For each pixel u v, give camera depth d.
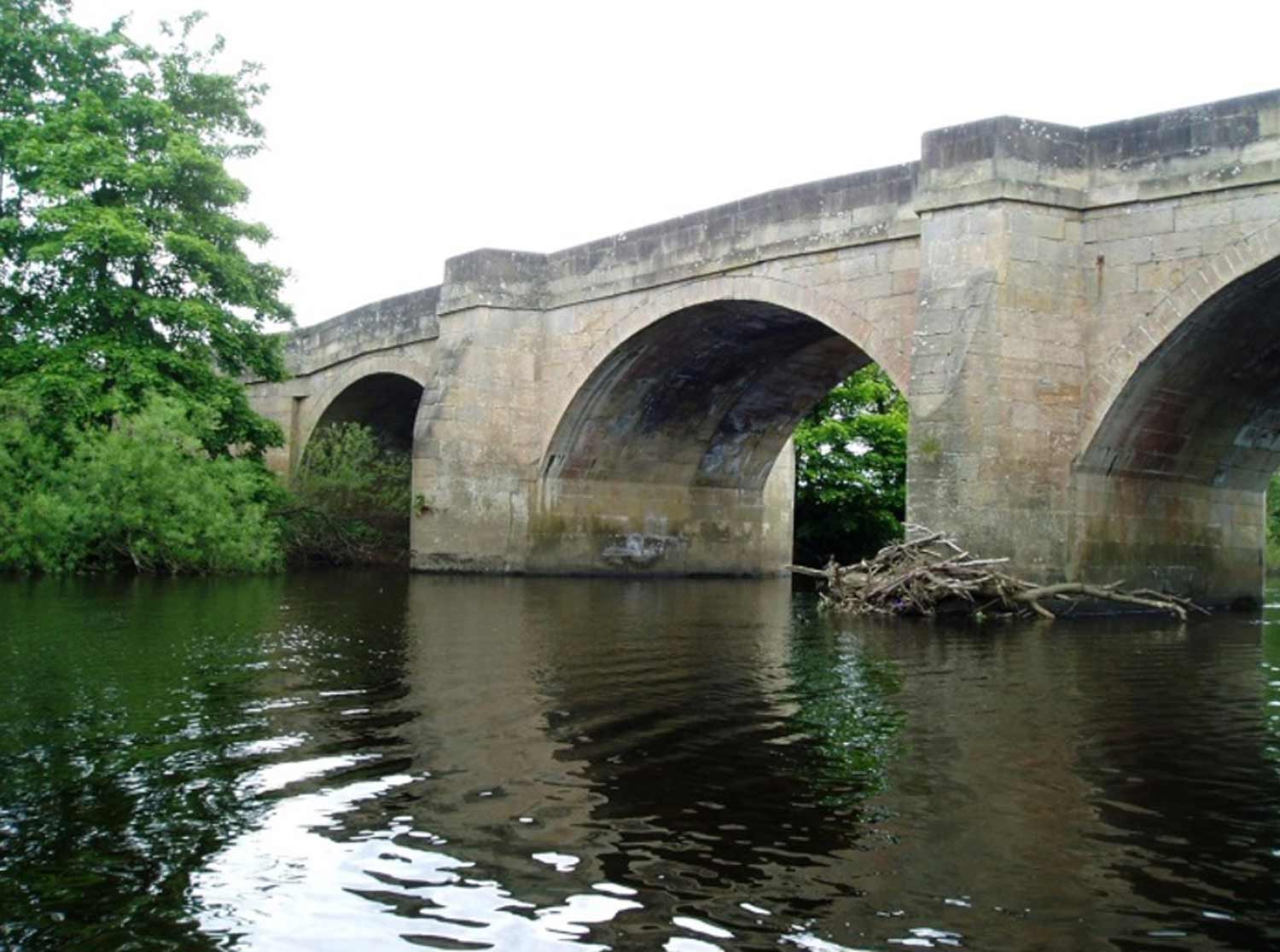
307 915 5.20
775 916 5.21
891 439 37.22
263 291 27.14
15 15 24.89
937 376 17.36
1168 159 16.48
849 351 26.59
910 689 10.69
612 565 28.16
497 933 5.03
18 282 24.58
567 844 6.12
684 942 4.95
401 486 32.34
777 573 31.31
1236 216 15.80
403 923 5.12
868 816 6.63
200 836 6.19
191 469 24.42
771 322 24.28
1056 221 17.30
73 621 14.96
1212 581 19.81
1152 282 16.62
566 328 26.41
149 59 25.97
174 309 24.16
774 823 6.50
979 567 16.78
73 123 23.75
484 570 26.72
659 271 23.86
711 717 9.30
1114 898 5.44
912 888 5.54
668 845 6.12
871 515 37.53
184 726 8.70
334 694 10.08
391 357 31.95
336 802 6.80
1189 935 5.06
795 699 10.14
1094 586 17.30
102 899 5.35
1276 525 44.22
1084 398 17.23
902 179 19.50
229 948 4.88
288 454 36.56
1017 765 7.80
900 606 17.73
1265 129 15.54
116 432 24.02
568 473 27.48
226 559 25.33
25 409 23.27
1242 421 18.84
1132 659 12.88
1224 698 10.38
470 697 10.02
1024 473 17.02
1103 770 7.69
